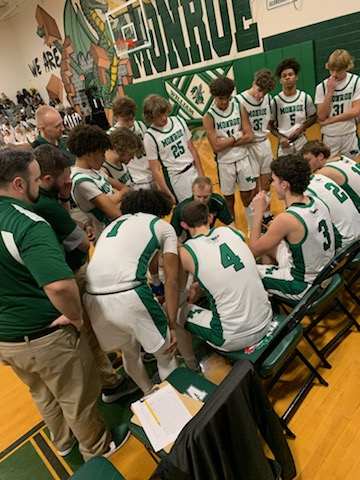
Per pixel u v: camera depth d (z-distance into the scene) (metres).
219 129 3.10
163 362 1.76
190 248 1.67
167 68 6.35
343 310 2.17
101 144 1.97
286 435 1.67
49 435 1.94
